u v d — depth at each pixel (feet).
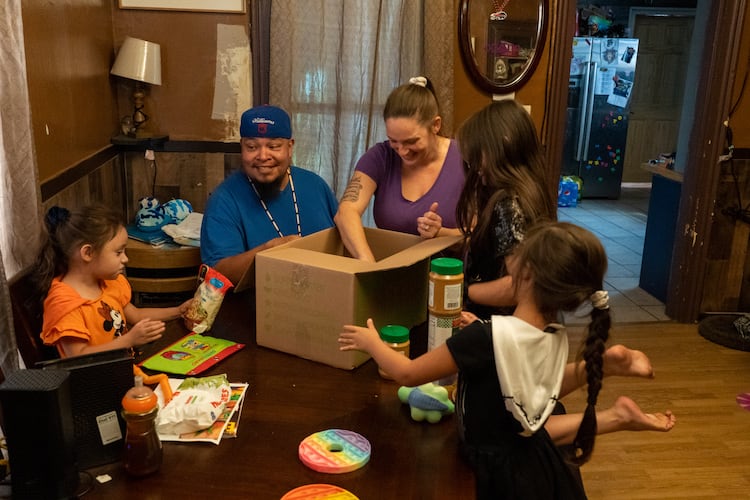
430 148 6.83
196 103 11.33
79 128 8.96
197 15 10.98
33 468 3.41
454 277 4.47
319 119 11.64
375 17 11.21
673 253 13.52
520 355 3.70
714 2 11.96
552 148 12.59
